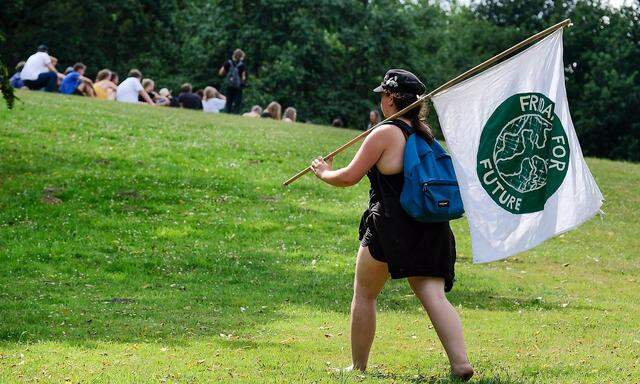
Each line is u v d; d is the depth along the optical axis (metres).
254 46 81.69
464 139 11.28
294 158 35.25
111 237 23.58
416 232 10.85
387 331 15.37
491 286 20.59
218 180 30.39
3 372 11.38
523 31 100.69
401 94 11.18
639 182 38.75
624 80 90.38
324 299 18.48
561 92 11.48
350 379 11.06
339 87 84.81
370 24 85.31
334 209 28.86
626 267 24.44
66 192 27.03
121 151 32.31
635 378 11.91
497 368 12.38
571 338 14.98
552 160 11.42
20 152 30.36
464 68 99.56
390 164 10.96
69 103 40.03
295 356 13.05
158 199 27.64
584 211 11.41
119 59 83.12
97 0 79.75
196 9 85.25
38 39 78.50
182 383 10.92
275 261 22.31
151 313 16.34
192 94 49.53
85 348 13.20
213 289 19.11
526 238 11.26
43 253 21.45
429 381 11.10
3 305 16.30
